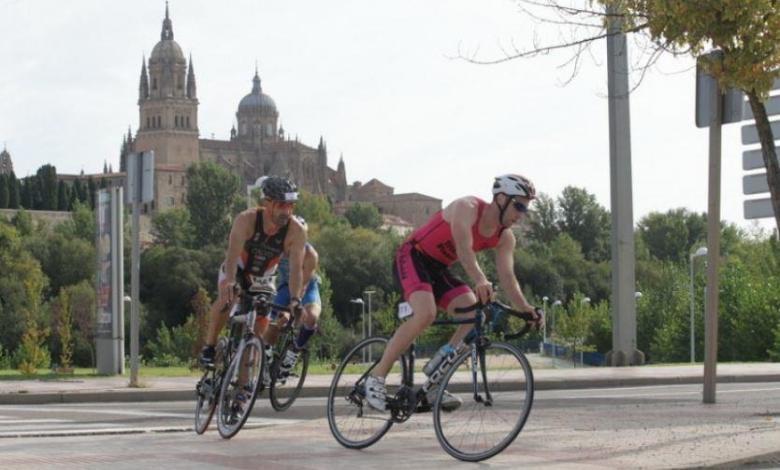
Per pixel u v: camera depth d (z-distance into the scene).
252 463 10.46
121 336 30.06
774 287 59.22
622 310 32.09
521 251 182.62
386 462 10.54
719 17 15.86
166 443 12.31
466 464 10.36
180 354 119.69
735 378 27.97
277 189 12.92
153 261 169.88
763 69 15.98
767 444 11.59
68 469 10.09
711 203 17.72
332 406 11.97
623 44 31.05
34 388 23.58
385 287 175.25
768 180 17.27
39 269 146.12
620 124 31.59
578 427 13.59
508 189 10.66
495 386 10.47
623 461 10.48
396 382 11.35
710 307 17.95
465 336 10.89
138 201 24.78
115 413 18.50
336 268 174.00
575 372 28.62
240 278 13.41
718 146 17.48
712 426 13.54
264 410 19.12
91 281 167.62
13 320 129.50
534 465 10.24
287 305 15.23
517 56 19.27
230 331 13.31
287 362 14.37
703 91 17.61
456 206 10.75
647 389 24.78
